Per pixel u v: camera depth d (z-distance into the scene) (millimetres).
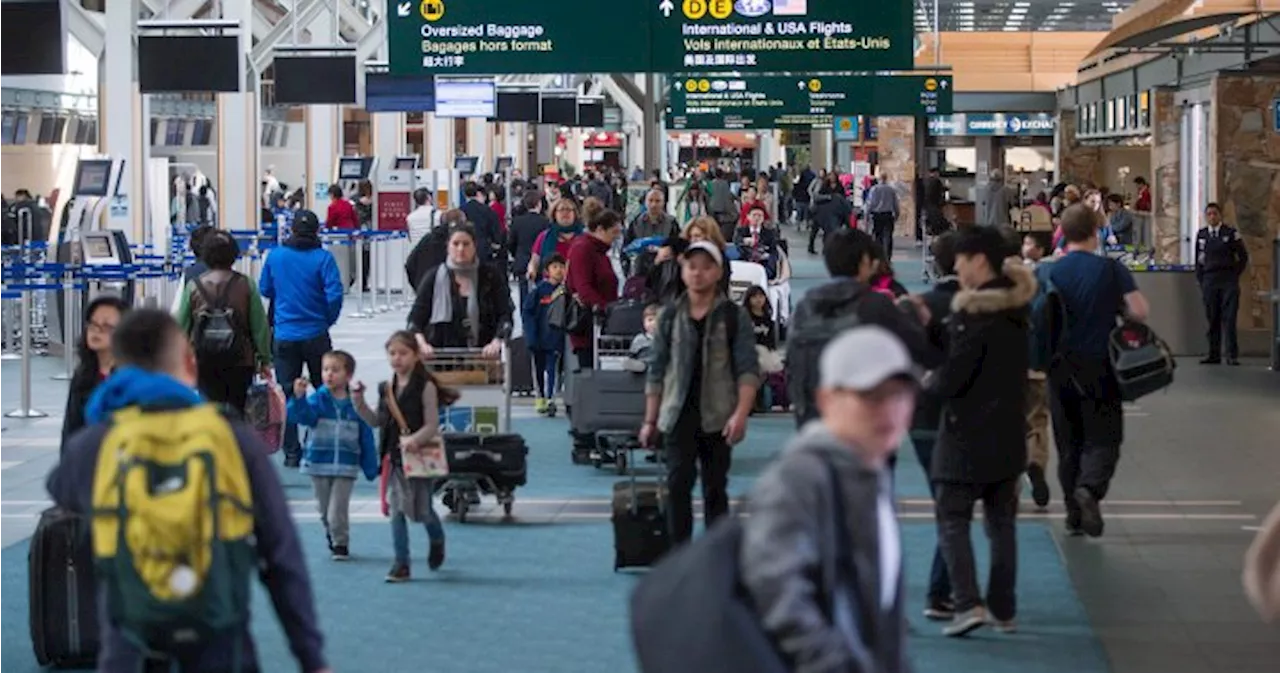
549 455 24656
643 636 7078
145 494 8258
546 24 33438
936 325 14789
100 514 8320
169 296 39094
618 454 22969
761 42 33250
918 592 16469
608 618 15523
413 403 16922
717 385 15508
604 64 33438
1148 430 27000
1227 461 24016
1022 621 15398
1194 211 44344
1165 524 19734
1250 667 13867
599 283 25609
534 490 21953
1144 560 17859
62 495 8750
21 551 18312
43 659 13711
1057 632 15008
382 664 13984
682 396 15531
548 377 28609
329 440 17812
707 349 15508
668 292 22531
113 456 8391
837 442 7238
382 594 16484
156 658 8398
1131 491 21812
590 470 23438
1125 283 18031
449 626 15242
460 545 18734
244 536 8414
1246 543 18641
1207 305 35656
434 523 17156
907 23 33125
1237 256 35469
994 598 14914
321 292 23781
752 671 6902
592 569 17547
